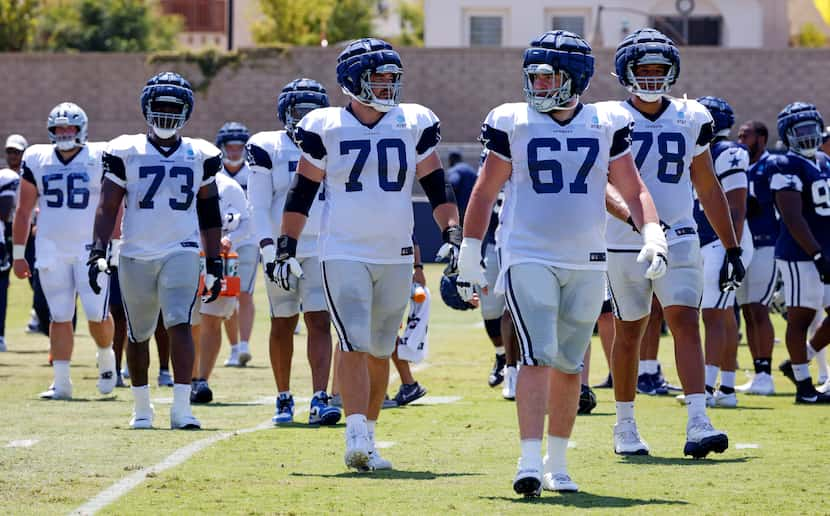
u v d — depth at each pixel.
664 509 20.50
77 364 46.28
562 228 21.62
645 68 26.67
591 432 29.70
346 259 24.00
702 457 25.92
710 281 34.41
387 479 23.42
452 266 24.73
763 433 29.56
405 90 123.19
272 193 32.28
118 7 164.50
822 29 178.00
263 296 77.88
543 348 21.38
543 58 21.61
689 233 26.58
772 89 120.69
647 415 32.84
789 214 35.94
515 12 139.00
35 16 161.50
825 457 25.94
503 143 21.89
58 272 36.62
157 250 30.25
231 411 33.81
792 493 21.95
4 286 51.41
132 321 30.41
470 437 28.94
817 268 35.66
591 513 20.17
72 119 37.09
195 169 30.62
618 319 26.31
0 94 123.19
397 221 24.28
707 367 34.81
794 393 39.00
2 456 25.77
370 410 25.08
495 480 23.31
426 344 34.84
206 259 31.22
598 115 22.12
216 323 36.09
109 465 24.78
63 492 22.09
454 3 139.50
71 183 36.84
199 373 36.06
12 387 39.44
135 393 30.50
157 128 30.36
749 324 39.38
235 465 24.91
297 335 57.94
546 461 22.56
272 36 174.62
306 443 27.78
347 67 24.09
